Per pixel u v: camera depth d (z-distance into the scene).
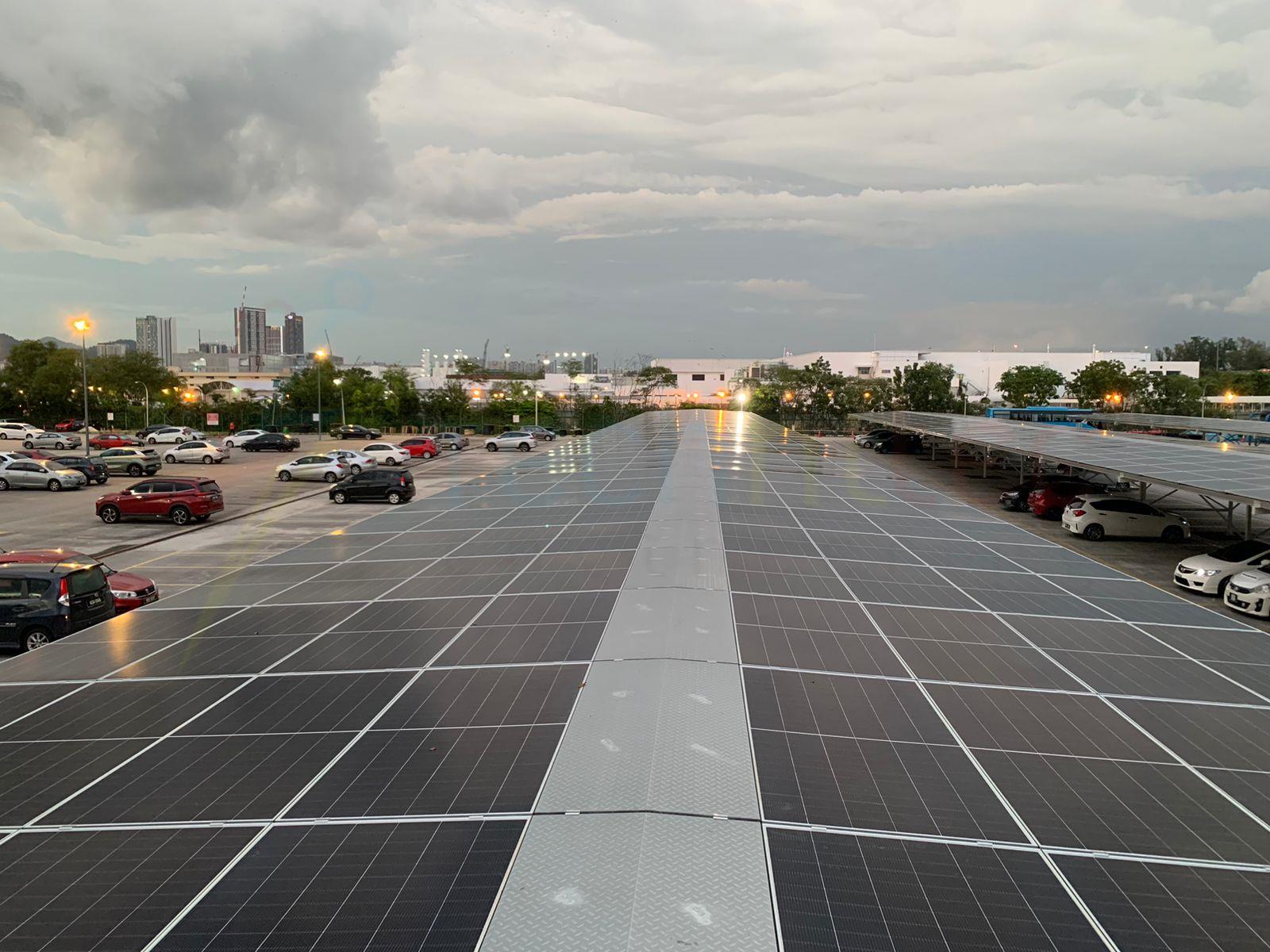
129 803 6.83
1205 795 7.10
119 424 98.50
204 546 28.73
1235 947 5.17
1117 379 105.00
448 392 99.38
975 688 9.20
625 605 11.62
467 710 8.37
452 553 15.88
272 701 8.86
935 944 5.05
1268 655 10.62
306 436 87.50
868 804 6.66
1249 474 24.05
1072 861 6.05
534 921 5.15
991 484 45.97
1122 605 12.71
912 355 141.75
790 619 11.20
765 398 114.69
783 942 4.98
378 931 5.13
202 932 5.20
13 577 16.28
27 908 5.51
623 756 7.29
